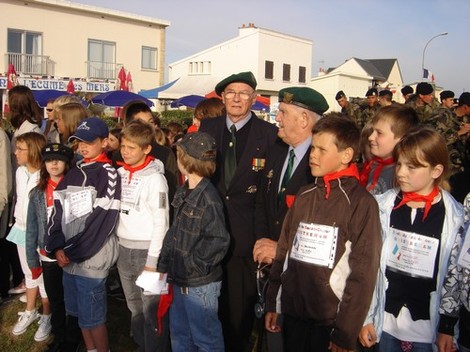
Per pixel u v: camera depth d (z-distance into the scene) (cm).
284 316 244
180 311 288
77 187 308
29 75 2028
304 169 272
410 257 224
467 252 215
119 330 392
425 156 216
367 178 282
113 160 377
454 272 216
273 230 288
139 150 306
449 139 548
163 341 319
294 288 230
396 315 229
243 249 310
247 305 319
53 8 2089
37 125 459
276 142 307
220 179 318
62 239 306
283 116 273
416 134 219
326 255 219
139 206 306
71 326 335
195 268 272
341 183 223
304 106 267
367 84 3862
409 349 226
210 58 3312
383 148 259
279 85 3288
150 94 1777
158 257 294
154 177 305
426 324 223
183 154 277
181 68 3466
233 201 312
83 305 308
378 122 261
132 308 326
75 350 338
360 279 208
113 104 1175
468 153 530
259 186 311
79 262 303
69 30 2158
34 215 343
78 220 303
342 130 220
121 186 313
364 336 222
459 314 223
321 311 220
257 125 321
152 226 306
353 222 216
